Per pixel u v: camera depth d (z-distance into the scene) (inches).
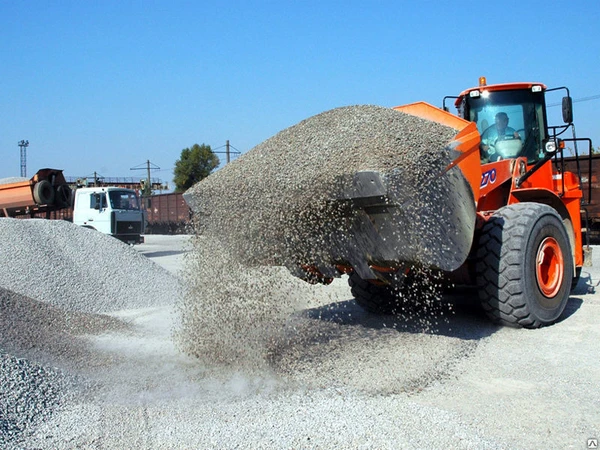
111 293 271.9
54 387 132.0
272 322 160.2
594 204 517.0
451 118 167.8
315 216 146.8
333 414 116.1
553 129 223.5
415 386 132.6
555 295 187.5
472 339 171.0
